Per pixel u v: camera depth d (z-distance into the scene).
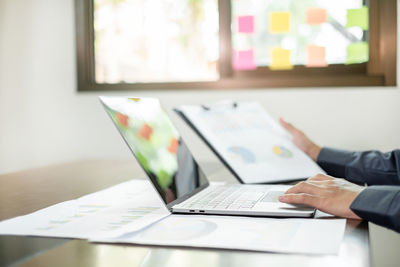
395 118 1.92
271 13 2.19
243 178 1.03
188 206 0.72
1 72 2.41
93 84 2.30
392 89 1.92
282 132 1.29
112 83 2.27
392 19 1.92
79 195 0.88
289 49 2.12
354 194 0.68
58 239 0.55
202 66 2.31
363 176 1.08
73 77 2.33
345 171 1.12
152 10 2.34
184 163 0.90
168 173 0.80
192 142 2.12
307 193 0.72
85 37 2.31
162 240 0.54
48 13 2.35
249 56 2.15
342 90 1.97
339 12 2.08
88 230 0.58
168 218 0.66
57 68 2.34
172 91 2.17
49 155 2.38
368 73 1.99
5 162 2.44
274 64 2.13
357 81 1.96
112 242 0.54
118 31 2.36
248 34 2.22
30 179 1.12
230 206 0.71
